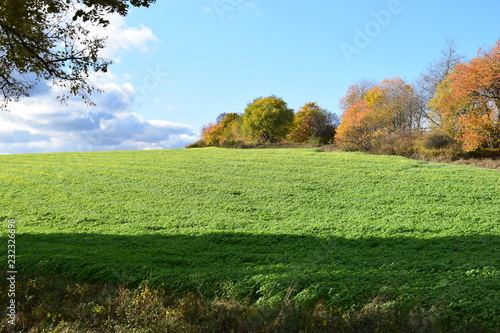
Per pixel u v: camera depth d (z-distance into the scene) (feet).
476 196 56.03
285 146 165.99
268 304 20.56
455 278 20.97
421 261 27.78
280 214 52.80
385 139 127.95
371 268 25.98
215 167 92.48
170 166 96.22
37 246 40.24
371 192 62.44
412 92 156.56
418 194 59.21
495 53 103.09
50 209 60.75
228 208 57.52
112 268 30.04
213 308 20.81
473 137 100.42
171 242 40.83
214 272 26.94
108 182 80.12
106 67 38.93
